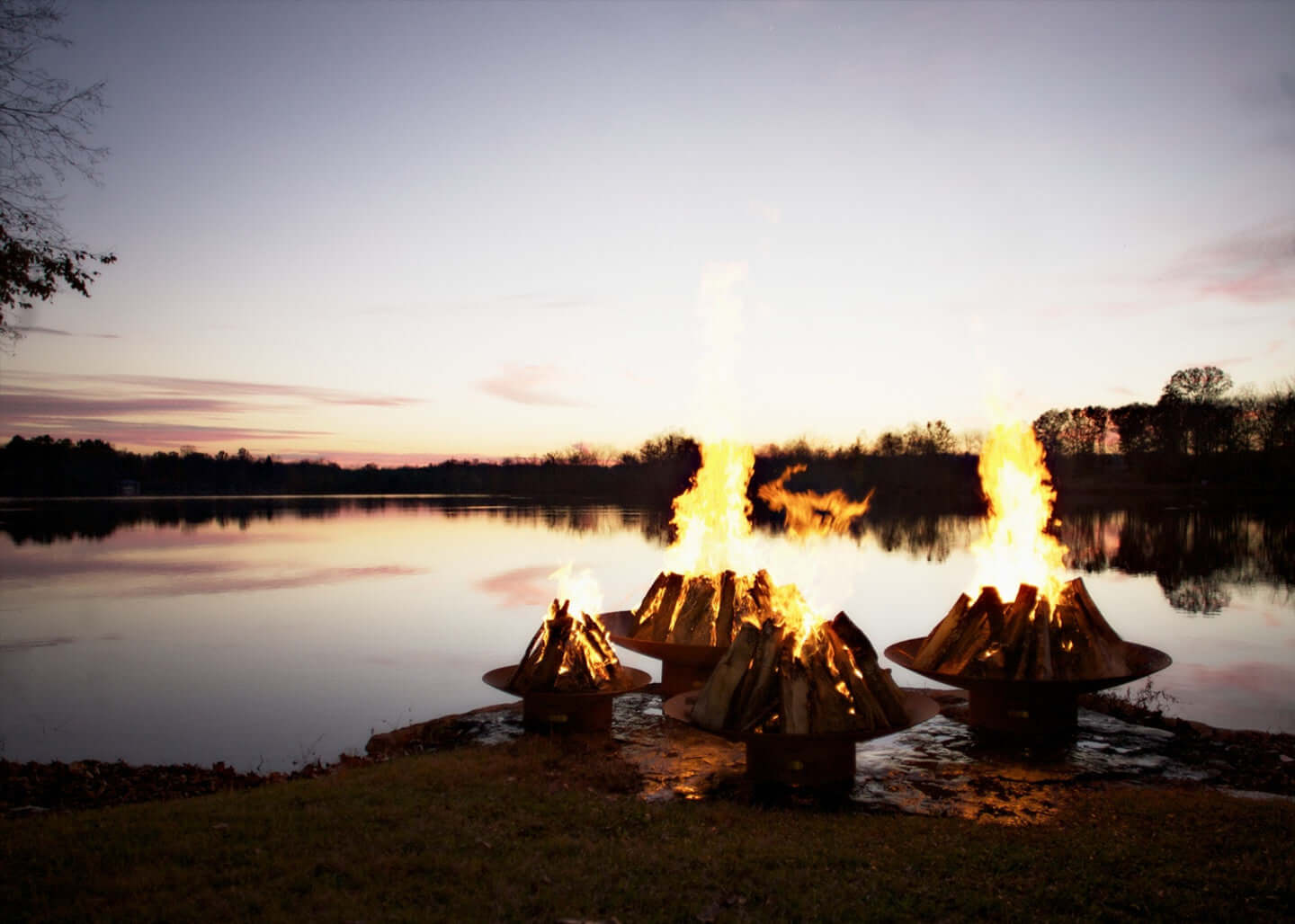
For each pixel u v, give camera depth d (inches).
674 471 4092.0
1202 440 3863.2
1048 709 424.2
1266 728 505.0
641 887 245.3
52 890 243.8
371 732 553.9
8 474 5826.8
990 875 254.5
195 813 309.4
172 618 1023.0
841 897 239.1
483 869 257.6
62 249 535.8
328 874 254.2
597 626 468.8
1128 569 1434.5
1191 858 264.5
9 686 682.8
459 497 6181.1
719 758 397.1
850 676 361.7
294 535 2401.6
